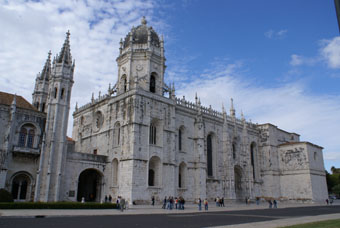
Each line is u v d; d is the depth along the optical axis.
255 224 22.84
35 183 48.19
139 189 50.50
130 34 60.97
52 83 52.47
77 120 71.69
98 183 58.03
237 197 74.69
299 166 81.00
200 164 62.41
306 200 77.62
